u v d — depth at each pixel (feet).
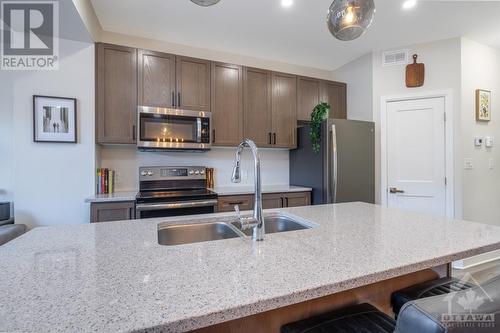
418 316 1.79
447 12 8.65
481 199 10.61
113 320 1.90
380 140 11.45
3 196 9.45
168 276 2.61
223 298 2.21
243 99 10.68
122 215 8.24
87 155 8.55
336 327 3.06
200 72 9.96
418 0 8.04
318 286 2.45
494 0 8.00
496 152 10.98
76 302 2.12
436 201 10.58
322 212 5.77
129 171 10.11
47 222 8.18
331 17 5.09
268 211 5.90
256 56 12.19
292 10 8.61
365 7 4.85
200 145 9.73
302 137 11.72
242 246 3.52
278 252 3.28
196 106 9.87
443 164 10.48
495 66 11.00
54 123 8.21
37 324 1.83
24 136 8.00
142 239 3.84
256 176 3.96
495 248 3.67
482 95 10.57
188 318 1.96
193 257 3.12
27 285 2.40
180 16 8.91
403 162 11.13
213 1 4.74
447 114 10.39
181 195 8.87
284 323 3.22
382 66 11.49
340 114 12.61
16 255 3.17
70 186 8.41
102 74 8.66
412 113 11.00
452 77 10.32
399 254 3.22
